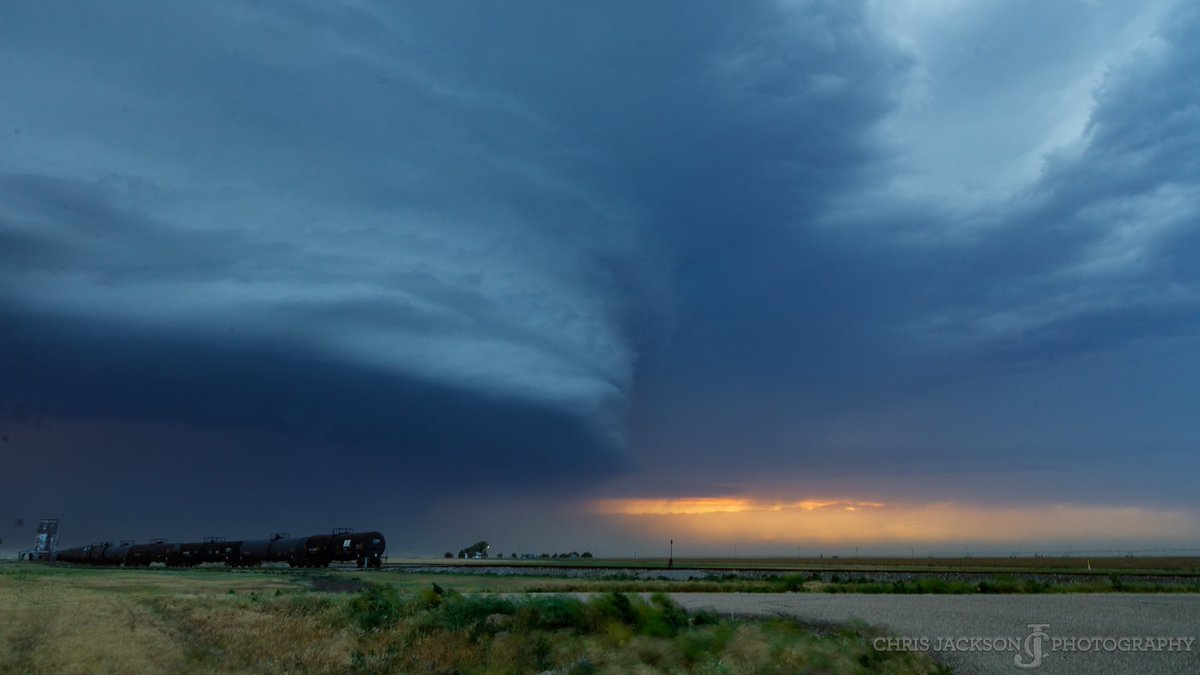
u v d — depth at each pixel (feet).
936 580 153.07
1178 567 448.24
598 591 133.08
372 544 321.73
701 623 77.87
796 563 651.66
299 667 67.31
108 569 269.85
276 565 390.21
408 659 70.23
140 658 67.31
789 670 56.44
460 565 401.70
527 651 70.85
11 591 117.60
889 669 55.01
